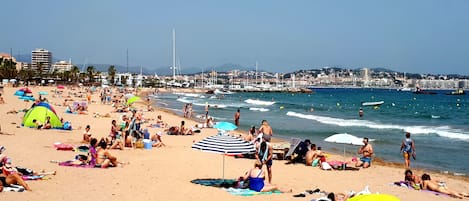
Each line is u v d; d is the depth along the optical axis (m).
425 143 32.44
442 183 16.03
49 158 18.00
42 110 28.77
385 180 17.91
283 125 44.72
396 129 42.62
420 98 145.12
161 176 16.12
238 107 77.44
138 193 13.27
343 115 64.50
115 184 14.24
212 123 37.94
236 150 13.56
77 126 32.44
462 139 35.22
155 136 25.06
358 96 163.62
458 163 23.78
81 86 140.25
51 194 12.33
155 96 121.12
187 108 50.62
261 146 15.18
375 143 31.61
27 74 140.75
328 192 14.92
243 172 17.81
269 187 14.27
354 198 9.82
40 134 25.69
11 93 74.94
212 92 172.00
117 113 46.97
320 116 60.59
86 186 13.67
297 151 21.02
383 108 85.38
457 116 65.25
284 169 19.39
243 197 13.41
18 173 13.52
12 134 24.86
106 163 16.97
